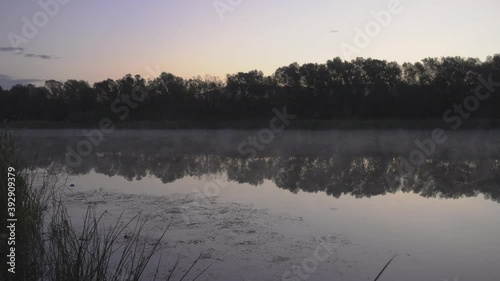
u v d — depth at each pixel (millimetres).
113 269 4531
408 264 5113
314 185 10680
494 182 10977
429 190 10000
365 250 5605
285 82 41969
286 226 6719
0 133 4988
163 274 4703
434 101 37031
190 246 5695
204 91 43250
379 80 39594
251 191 9789
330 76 40656
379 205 8312
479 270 4930
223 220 7047
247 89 42062
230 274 4793
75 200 8547
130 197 8891
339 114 39531
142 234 6184
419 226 6781
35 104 35188
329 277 4727
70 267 3188
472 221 7086
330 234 6301
